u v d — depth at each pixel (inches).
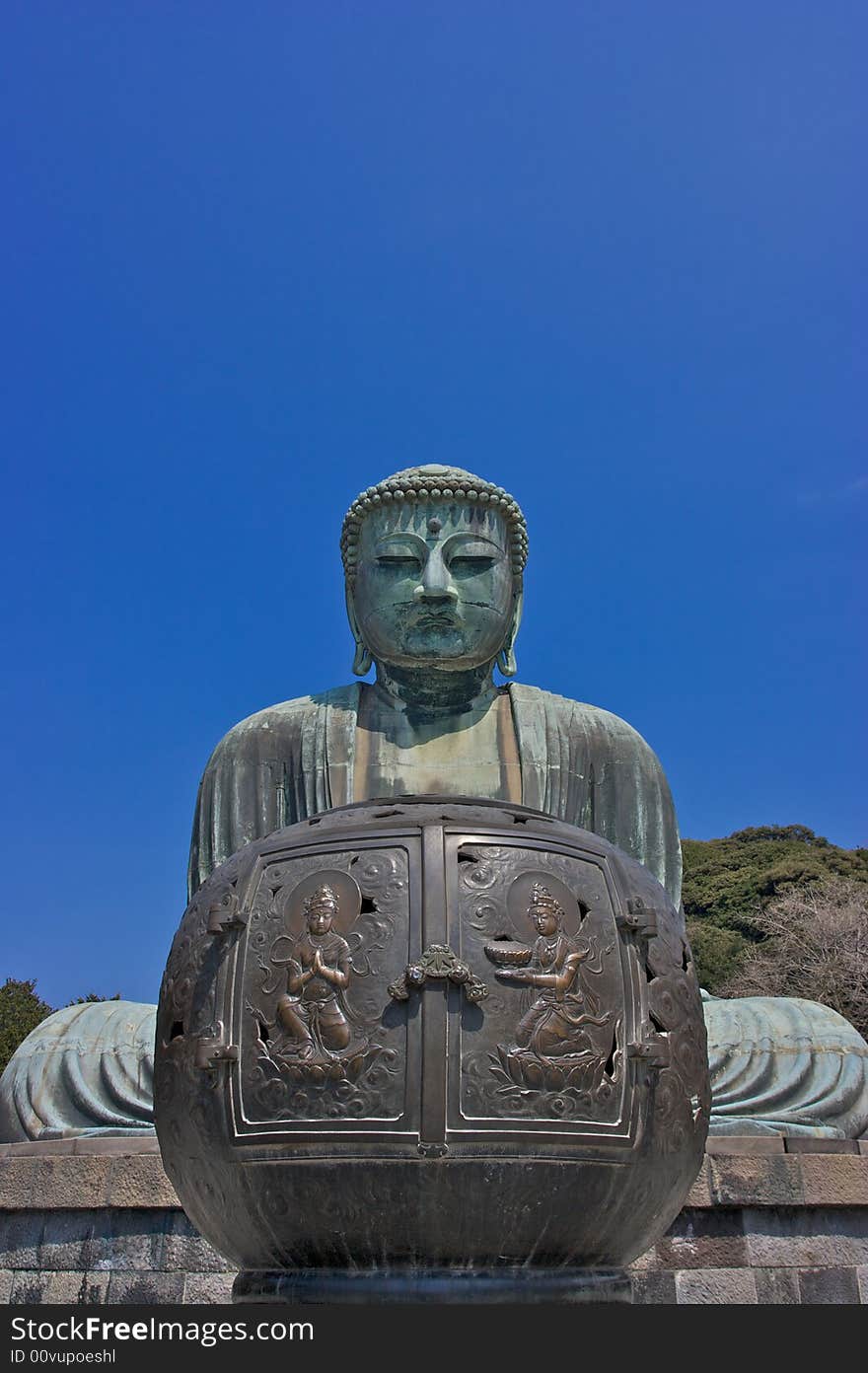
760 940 1503.4
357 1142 131.2
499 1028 136.2
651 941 154.9
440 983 136.3
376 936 141.2
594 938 148.2
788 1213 265.4
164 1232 261.7
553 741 372.5
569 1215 135.6
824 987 1280.8
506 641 386.9
